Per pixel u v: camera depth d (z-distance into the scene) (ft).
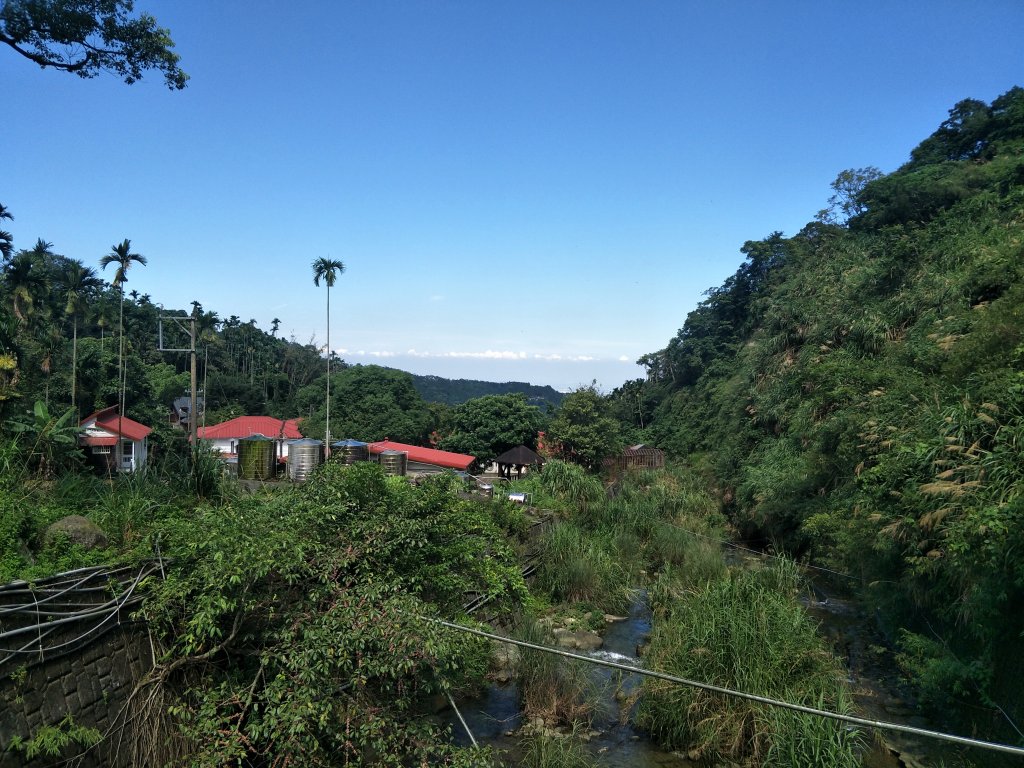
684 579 46.47
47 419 25.70
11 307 95.50
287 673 17.58
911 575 31.60
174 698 18.76
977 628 25.41
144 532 20.54
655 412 183.32
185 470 27.66
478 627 23.62
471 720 27.89
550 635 34.32
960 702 26.08
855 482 41.32
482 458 121.19
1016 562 22.00
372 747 18.47
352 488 22.93
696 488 95.71
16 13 27.91
